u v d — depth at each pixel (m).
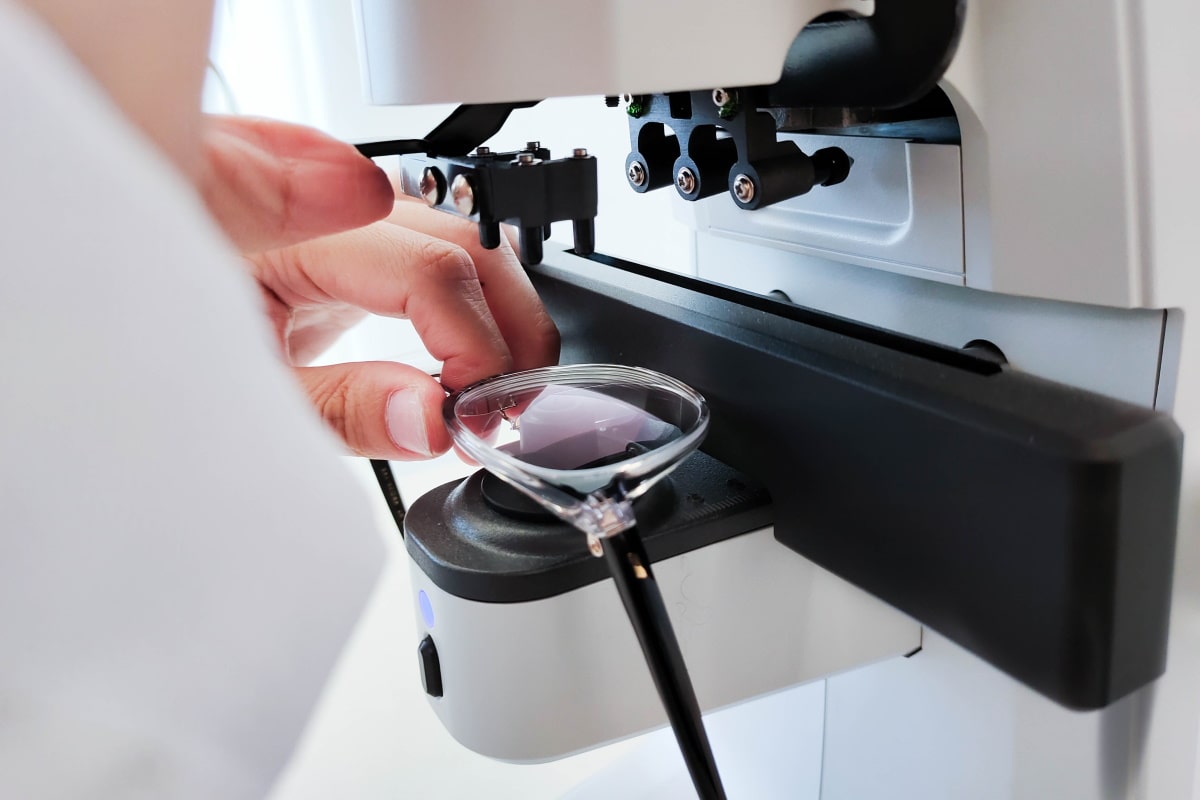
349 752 0.53
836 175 0.31
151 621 0.17
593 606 0.28
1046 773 0.30
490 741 0.28
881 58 0.26
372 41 0.26
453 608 0.28
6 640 0.15
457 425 0.29
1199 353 0.28
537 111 0.62
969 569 0.25
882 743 0.35
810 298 0.35
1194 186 0.27
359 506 0.20
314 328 0.40
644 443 0.29
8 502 0.15
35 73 0.15
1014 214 0.28
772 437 0.28
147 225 0.16
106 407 0.16
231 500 0.18
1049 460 0.23
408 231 0.35
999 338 0.30
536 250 0.27
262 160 0.30
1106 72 0.26
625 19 0.25
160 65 0.19
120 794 0.17
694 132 0.30
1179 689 0.29
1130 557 0.23
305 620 0.19
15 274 0.15
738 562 0.29
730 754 0.43
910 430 0.25
